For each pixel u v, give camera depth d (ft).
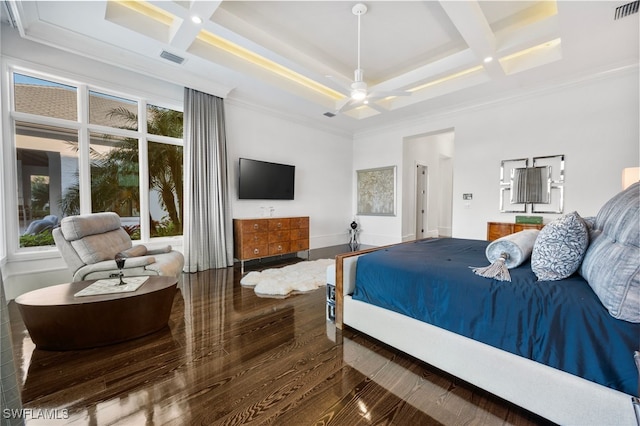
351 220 22.80
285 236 15.97
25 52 9.42
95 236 8.91
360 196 22.26
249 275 12.42
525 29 9.91
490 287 4.80
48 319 5.94
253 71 12.88
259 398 4.68
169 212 13.60
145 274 8.52
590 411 3.63
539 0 8.97
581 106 12.59
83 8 8.32
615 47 10.18
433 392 4.86
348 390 4.91
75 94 10.85
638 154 11.44
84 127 10.96
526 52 11.86
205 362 5.76
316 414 4.33
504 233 13.93
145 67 11.48
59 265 10.25
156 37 9.87
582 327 3.78
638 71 11.26
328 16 9.71
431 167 24.97
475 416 4.28
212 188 13.84
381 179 20.85
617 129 11.80
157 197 13.20
